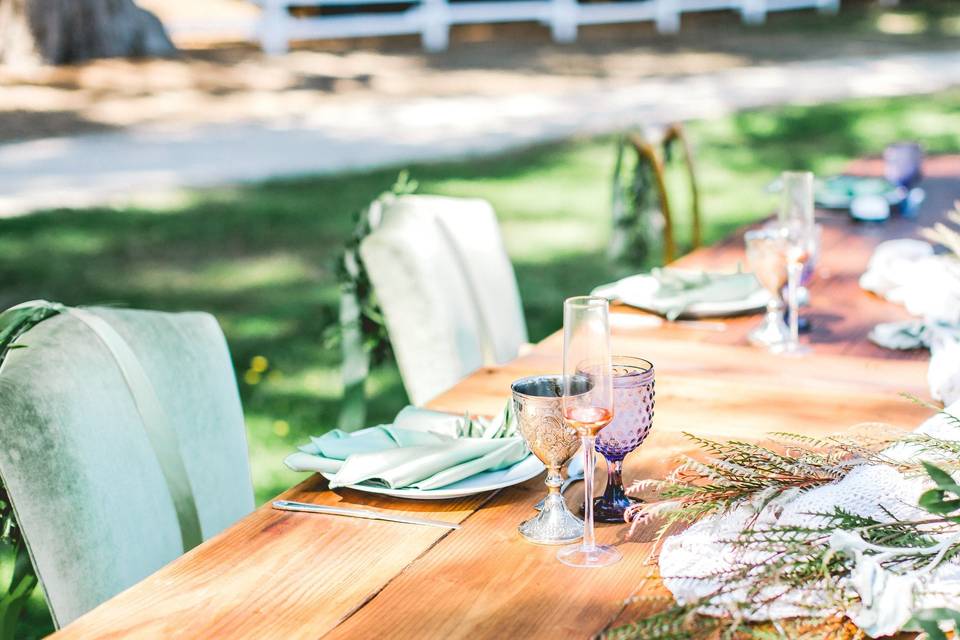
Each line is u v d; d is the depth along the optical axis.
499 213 8.38
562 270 6.88
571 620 1.43
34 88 12.78
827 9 20.64
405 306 3.05
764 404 2.15
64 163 9.97
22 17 13.68
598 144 10.84
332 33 16.05
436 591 1.51
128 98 12.63
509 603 1.47
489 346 3.36
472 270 3.33
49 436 1.93
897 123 11.64
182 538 2.17
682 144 4.97
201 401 2.36
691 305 2.72
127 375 2.11
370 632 1.42
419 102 13.02
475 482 1.79
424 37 16.77
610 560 1.57
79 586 1.95
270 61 15.09
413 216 3.17
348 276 3.23
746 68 15.24
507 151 10.57
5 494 1.96
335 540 1.66
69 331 2.09
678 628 1.31
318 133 11.34
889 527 1.40
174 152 10.43
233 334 5.74
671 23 18.42
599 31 18.38
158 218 8.25
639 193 5.11
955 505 1.27
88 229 7.95
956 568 1.41
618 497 1.72
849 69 15.03
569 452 1.62
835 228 3.62
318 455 1.87
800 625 1.35
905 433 1.63
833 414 2.10
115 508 2.03
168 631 1.43
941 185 4.22
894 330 2.46
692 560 1.48
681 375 2.31
